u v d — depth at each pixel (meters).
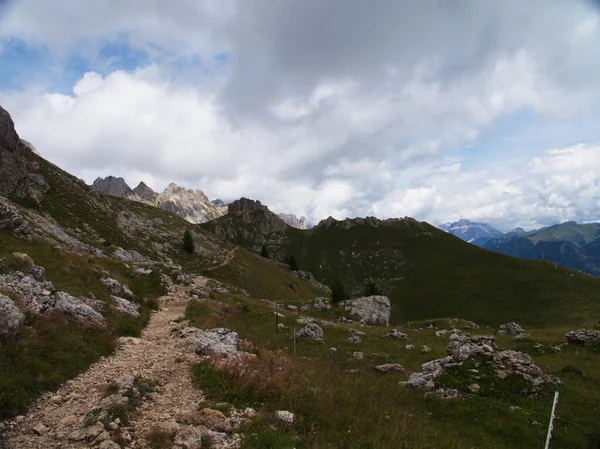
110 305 24.97
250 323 38.03
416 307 159.25
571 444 14.80
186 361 18.05
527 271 171.75
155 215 122.25
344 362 27.28
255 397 14.24
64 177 100.50
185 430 10.51
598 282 143.00
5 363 12.21
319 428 12.54
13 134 85.69
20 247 26.50
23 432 9.82
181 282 57.25
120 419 10.91
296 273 156.00
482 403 18.34
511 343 36.31
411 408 17.52
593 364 26.69
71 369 14.34
